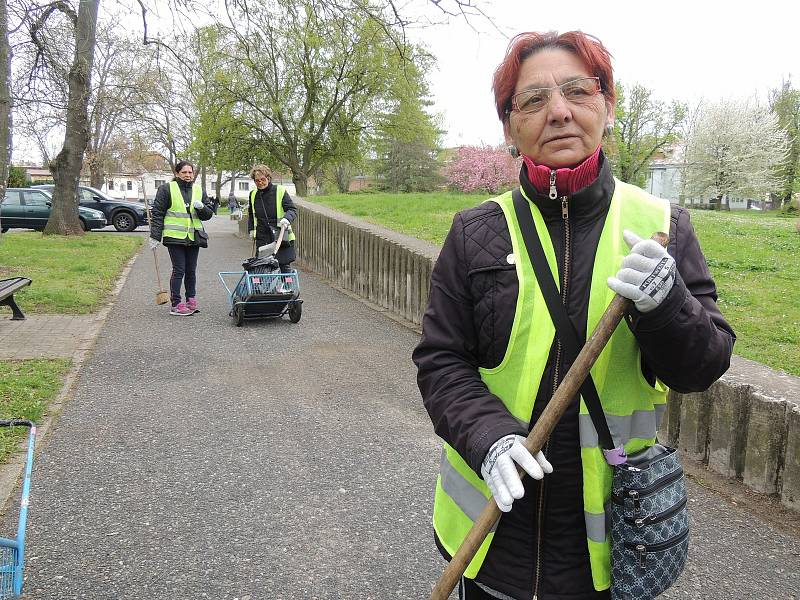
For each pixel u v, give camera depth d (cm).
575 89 144
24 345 632
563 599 143
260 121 2827
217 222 2825
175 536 306
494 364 147
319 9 877
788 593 265
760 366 397
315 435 430
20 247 1408
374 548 299
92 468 373
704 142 4416
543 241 142
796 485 323
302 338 694
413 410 480
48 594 260
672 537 135
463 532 153
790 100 4775
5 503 330
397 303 818
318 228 1190
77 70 1298
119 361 593
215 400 495
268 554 293
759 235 1196
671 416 399
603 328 125
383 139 3306
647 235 140
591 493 138
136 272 1170
